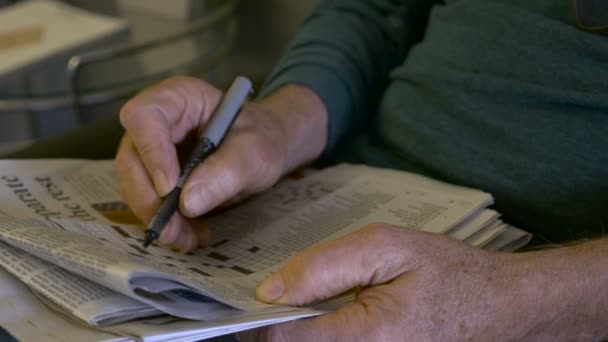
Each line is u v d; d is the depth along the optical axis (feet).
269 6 5.51
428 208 1.95
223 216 2.06
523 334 1.58
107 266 1.30
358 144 2.55
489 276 1.57
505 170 2.10
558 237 2.05
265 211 2.08
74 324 1.36
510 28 2.13
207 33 4.76
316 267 1.51
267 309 1.46
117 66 4.46
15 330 1.34
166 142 1.81
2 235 1.53
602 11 1.94
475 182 2.16
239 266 1.76
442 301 1.52
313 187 2.21
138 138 1.82
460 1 2.34
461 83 2.20
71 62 3.82
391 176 2.22
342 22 2.70
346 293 1.65
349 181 2.22
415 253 1.56
